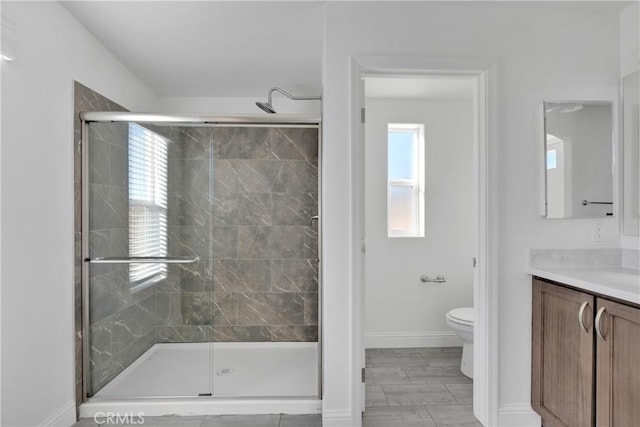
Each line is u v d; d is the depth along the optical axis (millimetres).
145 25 2121
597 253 1980
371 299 3260
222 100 3408
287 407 2135
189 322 2250
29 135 1709
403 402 2258
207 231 2275
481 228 1973
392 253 3268
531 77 1964
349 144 1930
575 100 1958
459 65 1927
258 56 2539
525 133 1966
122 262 2217
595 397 1548
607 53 1979
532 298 1969
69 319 1997
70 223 2010
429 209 3293
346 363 1940
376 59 1916
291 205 3160
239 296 3180
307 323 3211
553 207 1950
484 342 1961
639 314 1339
